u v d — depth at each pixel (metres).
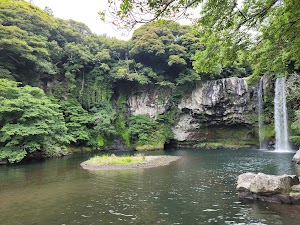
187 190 13.96
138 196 12.91
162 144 43.75
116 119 45.28
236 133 44.16
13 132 23.89
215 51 7.71
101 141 40.94
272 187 11.20
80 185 15.69
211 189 14.05
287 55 8.54
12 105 25.05
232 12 6.21
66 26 47.09
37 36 37.97
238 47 7.69
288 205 10.66
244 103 41.53
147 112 46.81
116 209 10.88
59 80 42.81
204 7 6.02
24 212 10.66
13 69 34.50
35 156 29.42
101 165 23.38
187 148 44.78
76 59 43.28
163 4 4.82
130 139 43.75
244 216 9.64
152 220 9.50
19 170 21.56
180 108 45.81
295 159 23.44
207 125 44.97
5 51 33.19
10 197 13.06
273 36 7.49
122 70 43.44
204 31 6.86
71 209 10.98
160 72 46.88
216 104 42.47
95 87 44.88
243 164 23.27
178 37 46.38
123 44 49.50
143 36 44.91
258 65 9.24
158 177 17.88
